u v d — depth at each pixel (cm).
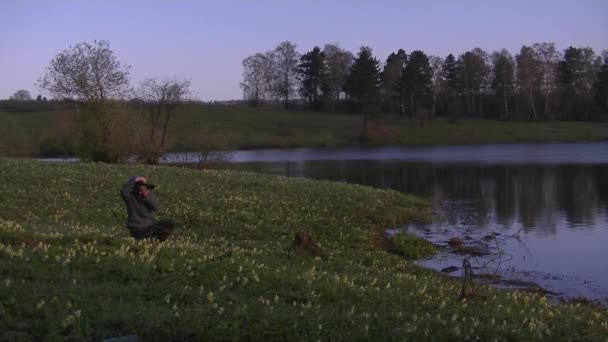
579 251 2211
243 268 1117
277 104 15212
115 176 2866
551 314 1087
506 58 13812
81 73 4700
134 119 4791
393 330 805
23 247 1113
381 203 2928
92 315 777
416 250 2141
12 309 781
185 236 1881
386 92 13575
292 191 2933
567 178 4747
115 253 1133
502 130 11550
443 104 14125
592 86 13212
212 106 13625
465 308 1045
